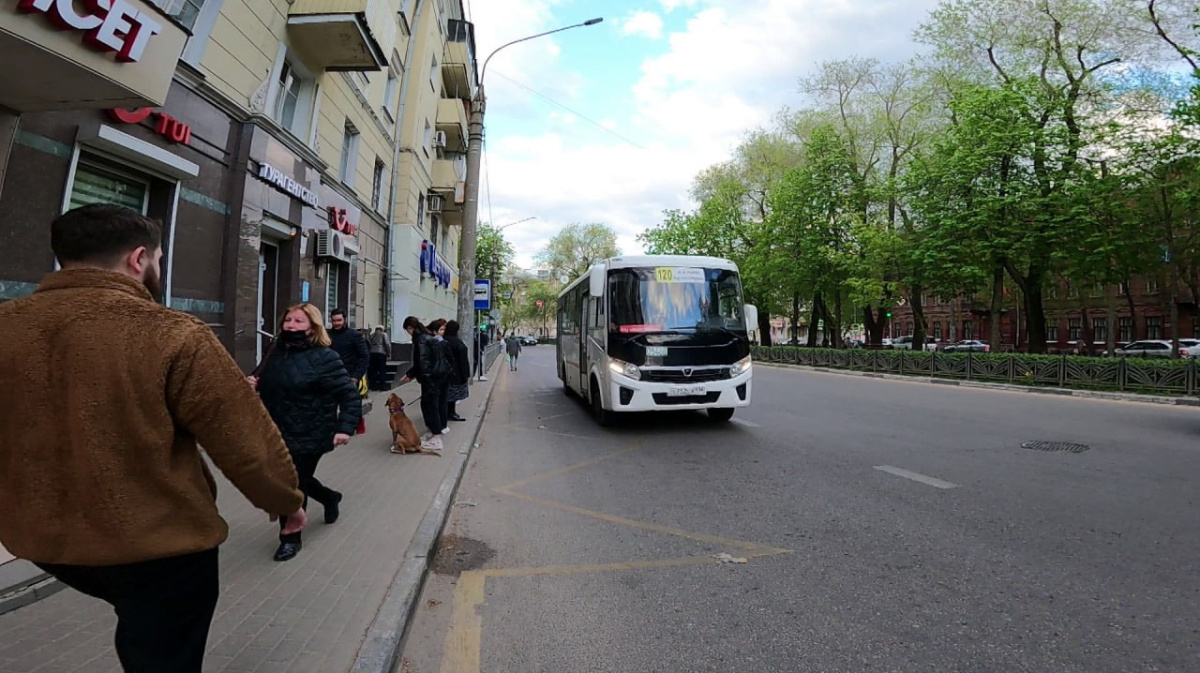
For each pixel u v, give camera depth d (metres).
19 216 5.58
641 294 10.22
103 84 4.98
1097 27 21.22
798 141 37.06
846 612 3.73
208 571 1.87
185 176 7.72
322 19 10.05
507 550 4.91
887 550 4.75
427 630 3.58
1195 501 5.85
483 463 8.21
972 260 22.84
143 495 1.66
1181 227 23.91
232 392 1.77
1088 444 8.77
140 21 4.93
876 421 11.17
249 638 3.15
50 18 4.33
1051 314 51.47
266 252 10.79
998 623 3.55
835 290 34.97
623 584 4.21
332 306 13.50
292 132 11.24
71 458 1.60
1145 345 36.22
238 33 8.78
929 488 6.46
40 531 1.61
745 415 12.09
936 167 23.48
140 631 1.75
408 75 18.25
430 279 23.64
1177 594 3.86
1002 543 4.81
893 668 3.10
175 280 7.77
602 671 3.12
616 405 9.97
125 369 1.63
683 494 6.50
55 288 1.71
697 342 10.07
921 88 27.12
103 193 6.95
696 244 43.09
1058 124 21.91
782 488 6.62
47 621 3.22
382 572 4.05
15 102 5.28
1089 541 4.81
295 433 4.42
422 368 8.90
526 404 14.77
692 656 3.25
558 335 18.84
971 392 16.86
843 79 31.86
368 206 15.65
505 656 3.28
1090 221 20.20
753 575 4.33
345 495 5.97
